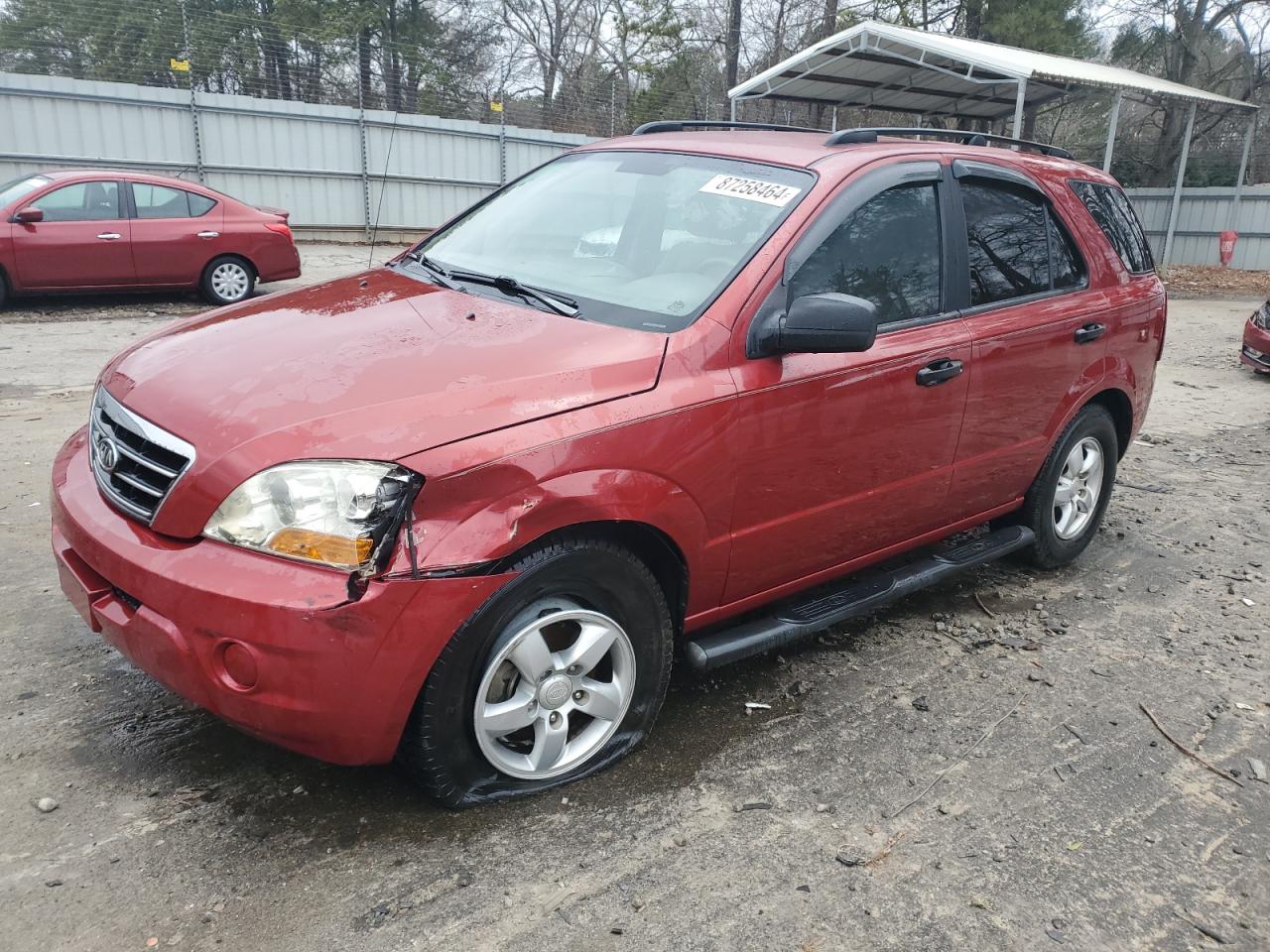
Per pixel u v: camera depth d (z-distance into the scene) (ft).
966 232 12.51
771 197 10.84
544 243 11.75
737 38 97.81
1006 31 79.82
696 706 11.09
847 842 8.95
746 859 8.62
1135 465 22.56
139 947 7.24
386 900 7.83
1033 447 13.93
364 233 69.36
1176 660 13.00
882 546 12.26
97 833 8.39
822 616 11.35
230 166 63.05
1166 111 87.51
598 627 9.04
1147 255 16.57
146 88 58.90
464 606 7.90
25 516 15.28
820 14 106.22
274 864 8.16
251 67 70.13
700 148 12.16
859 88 63.52
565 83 105.70
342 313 10.12
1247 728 11.42
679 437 9.12
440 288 11.02
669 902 8.04
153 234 37.65
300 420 7.86
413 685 7.88
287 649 7.43
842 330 9.34
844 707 11.32
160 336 10.32
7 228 35.17
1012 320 12.81
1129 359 15.30
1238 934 8.18
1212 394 31.73
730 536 10.02
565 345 9.16
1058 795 9.89
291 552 7.55
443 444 7.80
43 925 7.38
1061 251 14.23
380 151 68.39
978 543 13.98
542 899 7.97
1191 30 88.07
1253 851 9.23
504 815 8.94
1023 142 15.15
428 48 85.87
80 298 40.06
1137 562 16.48
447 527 7.83
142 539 8.07
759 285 9.96
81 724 9.91
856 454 11.02
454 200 72.54
